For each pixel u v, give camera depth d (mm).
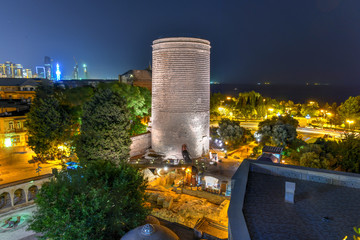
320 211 11805
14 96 81938
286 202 12648
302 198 13008
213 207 24844
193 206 24938
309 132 75625
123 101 37750
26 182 24344
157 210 23578
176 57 45219
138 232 13336
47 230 15203
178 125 46625
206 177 35938
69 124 45812
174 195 29641
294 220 11117
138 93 58188
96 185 16594
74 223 14266
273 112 99812
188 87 45969
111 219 15438
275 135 51281
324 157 35062
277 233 10227
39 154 43750
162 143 47969
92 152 35156
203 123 48375
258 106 94688
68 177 17438
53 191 15461
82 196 14961
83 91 49938
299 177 15242
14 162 43094
